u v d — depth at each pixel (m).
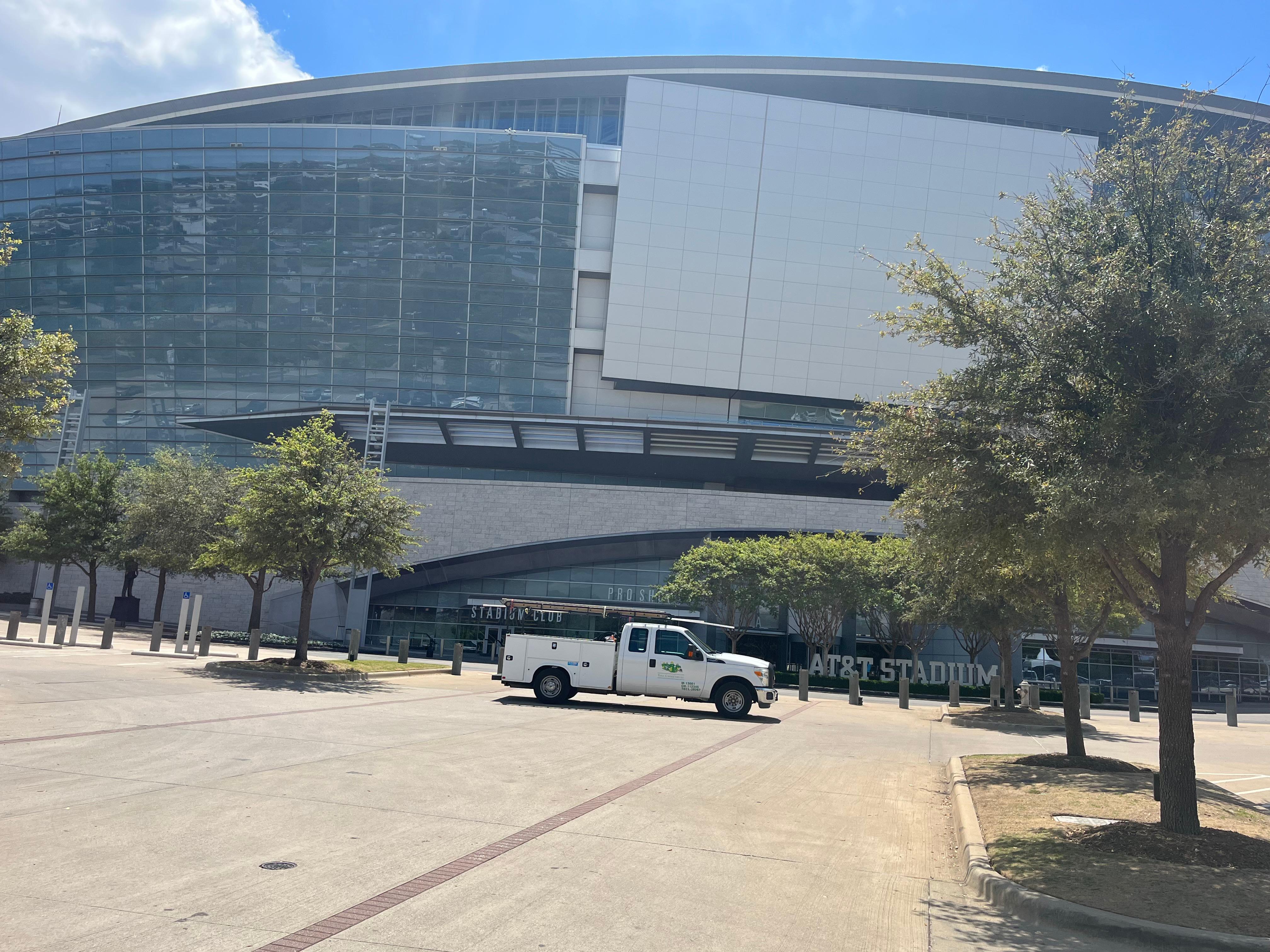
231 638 41.69
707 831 9.12
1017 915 6.98
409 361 62.81
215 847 7.29
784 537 50.41
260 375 63.66
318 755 12.32
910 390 10.98
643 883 7.04
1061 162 64.25
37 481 49.69
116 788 9.35
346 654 41.56
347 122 79.62
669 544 52.19
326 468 27.34
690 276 63.03
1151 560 11.46
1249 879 7.68
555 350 62.81
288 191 62.81
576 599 52.03
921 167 64.06
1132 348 9.12
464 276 62.47
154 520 43.66
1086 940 6.41
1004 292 10.10
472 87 75.44
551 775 11.88
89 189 64.12
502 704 22.06
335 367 63.19
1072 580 14.55
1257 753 22.00
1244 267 8.88
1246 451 8.77
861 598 38.94
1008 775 14.20
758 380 63.31
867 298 63.66
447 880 6.77
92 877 6.32
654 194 62.94
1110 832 9.23
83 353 64.44
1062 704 42.19
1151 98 71.19
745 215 63.38
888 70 73.19
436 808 9.27
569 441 58.66
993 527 9.80
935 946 6.09
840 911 6.77
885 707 32.16
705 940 5.82
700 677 22.70
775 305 63.41
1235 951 6.18
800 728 21.27
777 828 9.56
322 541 25.77
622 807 10.02
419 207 62.47
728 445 58.09
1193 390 8.77
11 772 9.93
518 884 6.77
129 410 64.44
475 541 52.41
